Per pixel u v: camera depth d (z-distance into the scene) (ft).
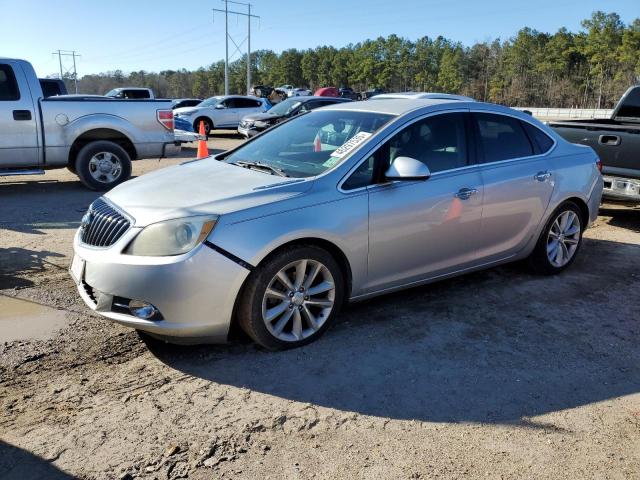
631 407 10.74
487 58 352.08
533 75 319.27
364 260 13.10
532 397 10.94
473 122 15.47
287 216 11.80
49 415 9.92
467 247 15.11
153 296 10.89
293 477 8.55
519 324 14.25
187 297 10.95
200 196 11.98
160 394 10.68
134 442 9.25
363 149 13.30
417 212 13.69
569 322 14.48
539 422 10.12
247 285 11.60
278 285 12.09
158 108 32.07
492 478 8.67
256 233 11.41
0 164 28.53
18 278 16.55
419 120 14.38
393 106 15.11
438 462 8.98
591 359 12.55
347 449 9.24
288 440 9.43
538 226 16.88
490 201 15.20
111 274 11.16
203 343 11.73
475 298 15.89
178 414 10.05
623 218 27.30
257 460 8.91
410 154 13.97
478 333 13.64
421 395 10.88
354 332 13.46
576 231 18.26
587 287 17.11
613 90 270.05
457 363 12.16
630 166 23.13
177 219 11.10
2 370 11.33
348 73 409.49
